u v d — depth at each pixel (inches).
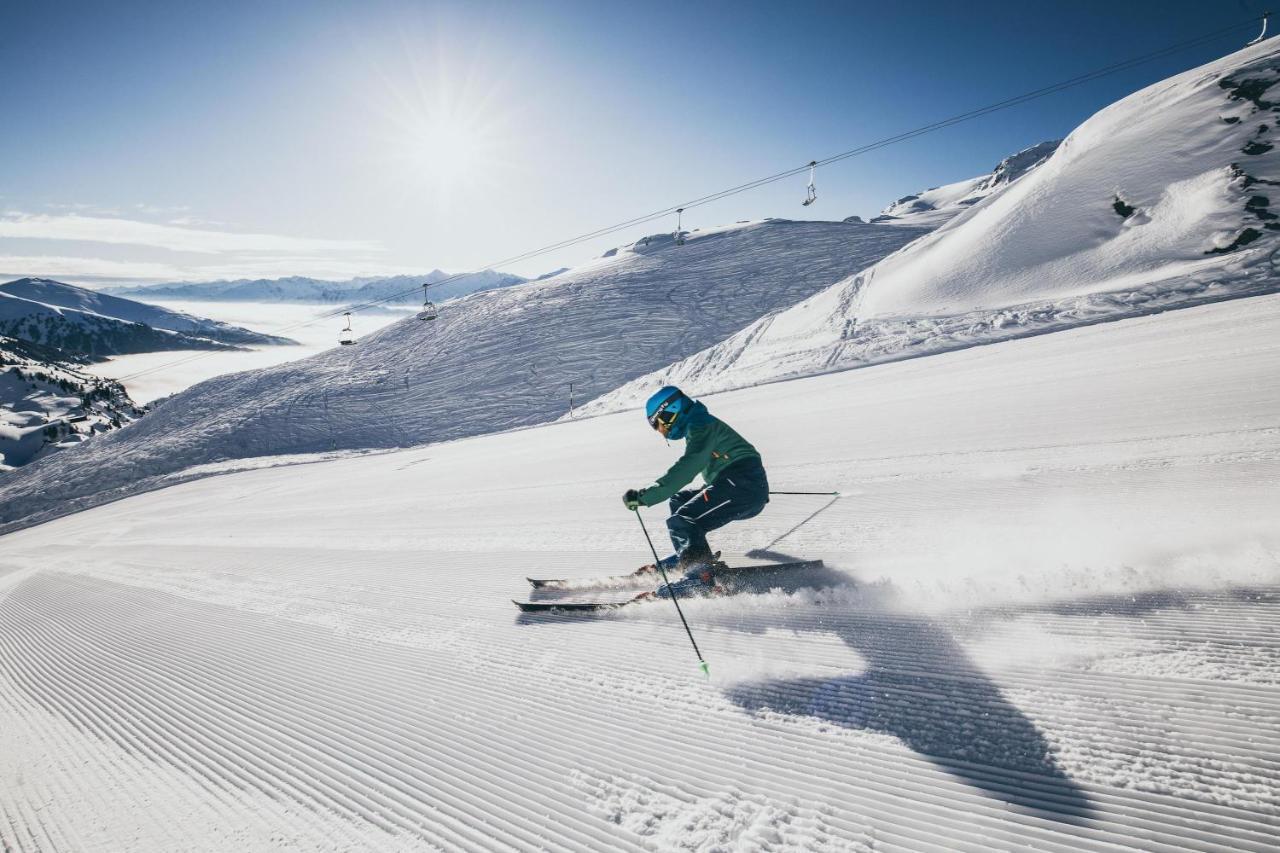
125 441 2135.8
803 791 88.0
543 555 245.1
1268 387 278.7
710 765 97.1
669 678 126.6
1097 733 89.1
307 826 96.4
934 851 74.5
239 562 351.6
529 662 145.6
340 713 135.0
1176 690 94.9
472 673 145.1
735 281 2696.9
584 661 141.1
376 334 2935.5
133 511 1114.7
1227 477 183.2
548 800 95.0
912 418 397.1
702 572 163.3
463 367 2223.2
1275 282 743.1
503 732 116.6
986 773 85.5
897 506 219.1
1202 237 1027.3
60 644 236.4
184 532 625.3
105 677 185.8
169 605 271.3
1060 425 293.1
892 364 837.8
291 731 129.9
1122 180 1311.5
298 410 2018.9
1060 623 119.9
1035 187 1526.8
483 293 3216.0
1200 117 1334.9
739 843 80.3
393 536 354.3
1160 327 571.5
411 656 162.1
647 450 533.6
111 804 110.9
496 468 637.9
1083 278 1091.9
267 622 216.4
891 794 84.7
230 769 117.7
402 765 110.3
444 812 95.5
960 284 1283.2
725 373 1212.5
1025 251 1273.4
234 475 1450.5
